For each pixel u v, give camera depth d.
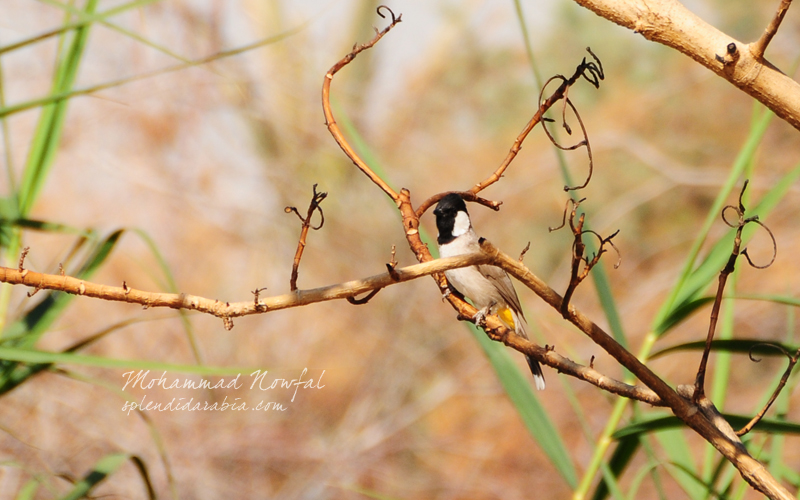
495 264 2.90
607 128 17.88
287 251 16.53
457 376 15.34
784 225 16.08
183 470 12.43
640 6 2.94
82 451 11.30
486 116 18.98
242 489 12.95
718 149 17.45
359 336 15.48
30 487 4.48
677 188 17.14
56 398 10.96
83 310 13.23
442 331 15.67
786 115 2.84
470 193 3.83
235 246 16.16
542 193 17.33
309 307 15.37
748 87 2.87
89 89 4.16
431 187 17.91
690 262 4.46
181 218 15.81
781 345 3.96
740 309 14.91
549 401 14.45
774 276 15.03
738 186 13.02
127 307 13.48
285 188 16.64
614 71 18.95
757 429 3.60
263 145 16.84
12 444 9.62
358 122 17.97
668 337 15.16
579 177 17.30
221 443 12.92
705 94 17.88
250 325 14.62
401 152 18.34
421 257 3.70
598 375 3.08
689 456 4.75
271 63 16.89
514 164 17.95
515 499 13.92
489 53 19.45
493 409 15.01
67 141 14.47
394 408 14.80
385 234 16.88
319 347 15.21
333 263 16.61
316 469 13.69
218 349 14.27
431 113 18.80
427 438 14.68
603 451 4.50
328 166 17.22
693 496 4.58
